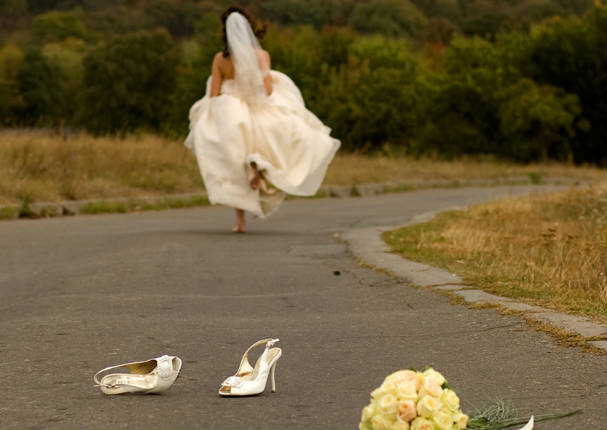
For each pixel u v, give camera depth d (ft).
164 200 60.85
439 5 398.42
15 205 49.60
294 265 29.45
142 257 30.96
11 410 12.96
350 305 21.91
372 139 135.85
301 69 129.18
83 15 405.59
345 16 370.32
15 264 29.32
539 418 11.78
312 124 40.22
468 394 13.70
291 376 15.02
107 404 13.30
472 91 156.35
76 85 306.55
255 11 374.84
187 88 124.47
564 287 22.93
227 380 13.94
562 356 15.93
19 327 19.19
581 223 38.93
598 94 157.89
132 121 273.95
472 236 34.58
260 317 20.43
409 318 19.97
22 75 298.76
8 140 63.77
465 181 105.09
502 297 21.72
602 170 139.95
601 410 12.69
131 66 274.98
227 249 33.86
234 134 38.19
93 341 17.84
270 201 39.70
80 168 63.46
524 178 114.73
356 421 12.39
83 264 29.19
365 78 135.64
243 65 38.45
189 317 20.42
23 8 409.08
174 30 401.90
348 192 81.30
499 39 176.14
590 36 158.92
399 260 29.50
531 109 148.36
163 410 12.98
